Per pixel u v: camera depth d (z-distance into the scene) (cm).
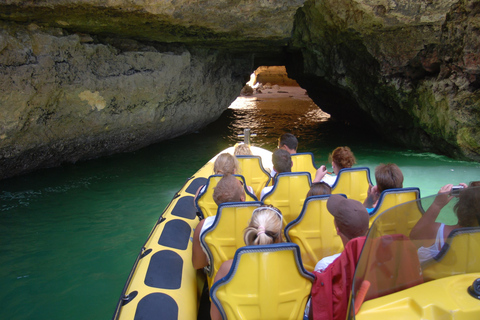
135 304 218
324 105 1387
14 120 572
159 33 674
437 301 125
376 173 273
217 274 192
